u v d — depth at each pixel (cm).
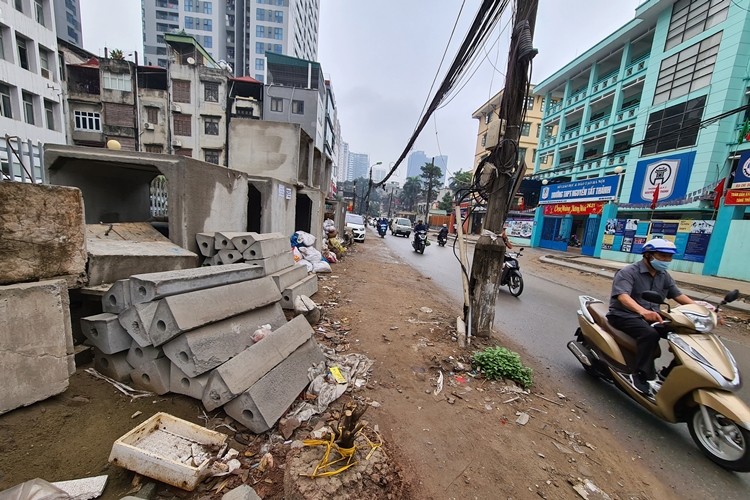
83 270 262
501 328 558
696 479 245
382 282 809
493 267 461
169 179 426
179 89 2706
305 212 1115
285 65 3359
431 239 2753
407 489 204
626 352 345
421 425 270
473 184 511
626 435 293
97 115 2625
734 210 1183
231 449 212
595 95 2259
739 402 252
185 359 240
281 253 530
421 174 6150
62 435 207
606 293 948
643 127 1783
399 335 457
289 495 164
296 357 296
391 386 323
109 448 205
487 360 369
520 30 420
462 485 214
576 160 2397
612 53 2145
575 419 308
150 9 5350
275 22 5391
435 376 355
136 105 2647
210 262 466
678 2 1659
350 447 175
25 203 218
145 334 246
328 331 441
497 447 255
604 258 1712
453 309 634
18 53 1917
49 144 412
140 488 181
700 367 266
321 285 685
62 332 230
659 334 315
